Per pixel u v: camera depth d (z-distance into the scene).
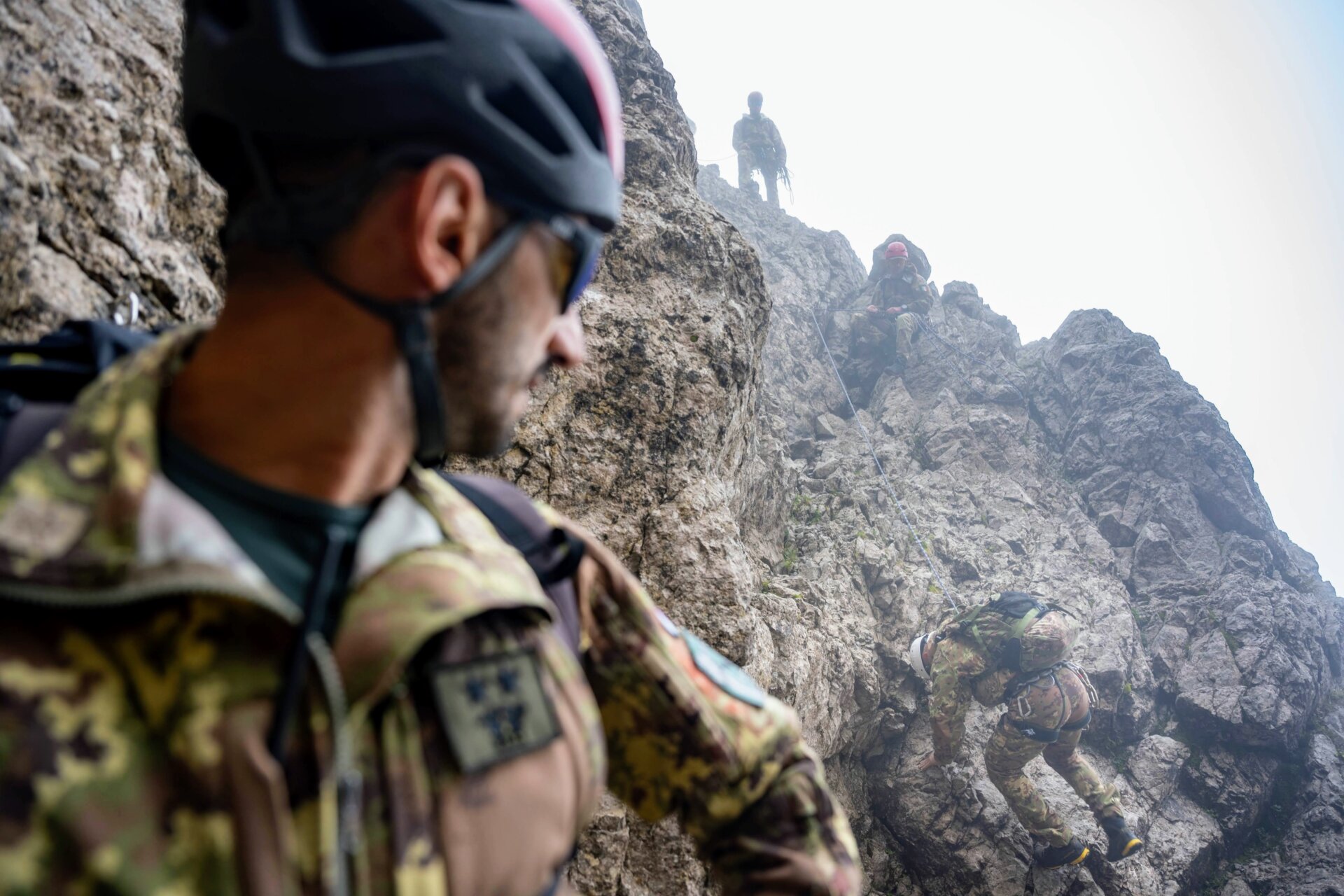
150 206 1.91
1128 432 10.65
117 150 1.83
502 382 0.64
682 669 0.81
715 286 4.84
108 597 0.47
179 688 0.48
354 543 0.58
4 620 0.47
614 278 4.57
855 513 8.30
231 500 0.56
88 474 0.51
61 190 1.64
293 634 0.51
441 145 0.59
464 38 0.60
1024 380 11.56
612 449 4.02
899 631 7.50
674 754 0.81
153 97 2.03
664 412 4.19
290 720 0.50
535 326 0.65
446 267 0.58
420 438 0.62
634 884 3.51
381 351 0.58
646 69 5.78
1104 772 7.83
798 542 7.50
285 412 0.57
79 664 0.48
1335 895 7.55
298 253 0.57
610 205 0.68
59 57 1.76
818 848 0.82
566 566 0.76
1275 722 8.08
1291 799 8.30
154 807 0.47
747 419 5.31
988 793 6.91
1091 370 11.46
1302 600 9.53
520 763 0.59
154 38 2.13
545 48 0.65
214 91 0.60
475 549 0.63
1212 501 10.13
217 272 2.19
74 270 1.59
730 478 5.20
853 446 10.07
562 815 0.61
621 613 0.80
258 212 0.59
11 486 0.50
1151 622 9.04
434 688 0.56
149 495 0.51
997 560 9.01
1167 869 7.33
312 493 0.57
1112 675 8.14
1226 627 8.89
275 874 0.47
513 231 0.61
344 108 0.57
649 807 0.84
